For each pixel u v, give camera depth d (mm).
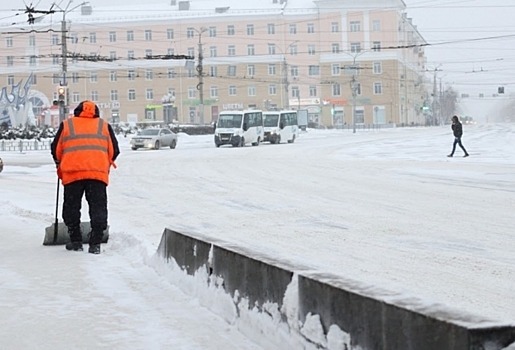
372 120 106000
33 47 102312
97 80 104625
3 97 70875
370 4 103000
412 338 4191
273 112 62469
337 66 104938
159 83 104625
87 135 10797
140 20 103500
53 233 11633
